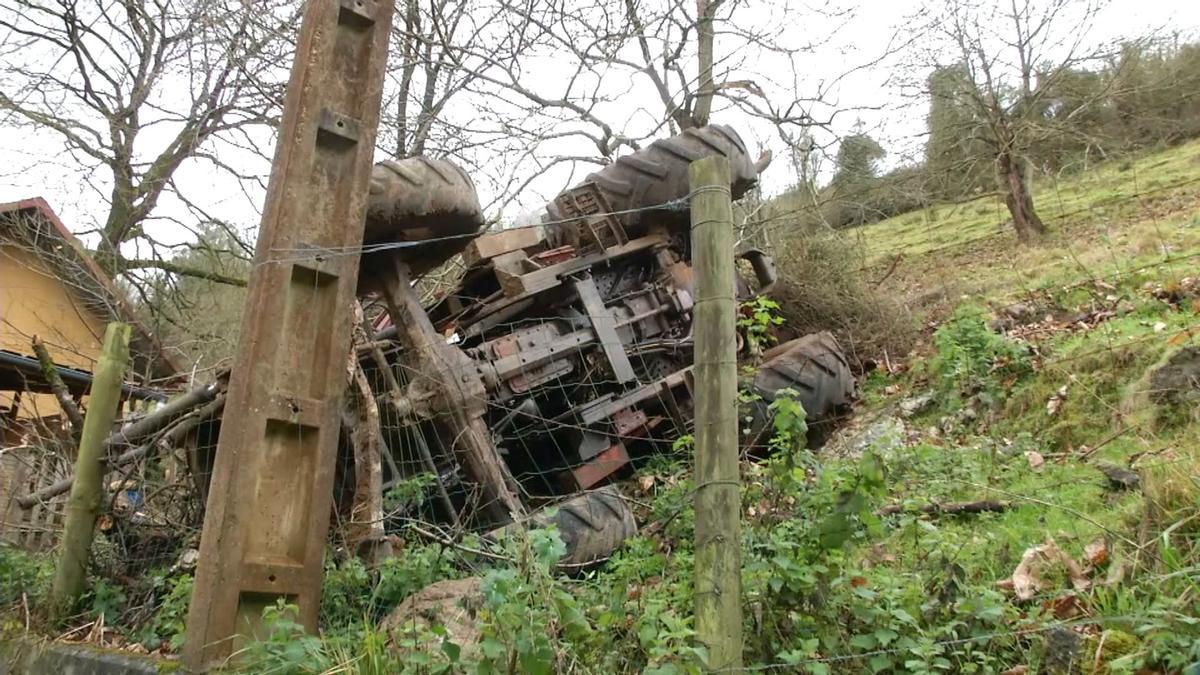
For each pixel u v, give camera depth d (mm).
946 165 16766
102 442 5449
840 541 3410
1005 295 10227
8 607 5312
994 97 15438
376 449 5660
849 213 17844
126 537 5879
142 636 4809
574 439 7488
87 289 11984
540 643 3086
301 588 4246
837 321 10656
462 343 7930
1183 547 3701
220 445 4184
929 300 11859
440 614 4055
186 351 12594
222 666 3889
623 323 8125
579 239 8391
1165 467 4266
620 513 5922
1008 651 3434
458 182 6570
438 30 11703
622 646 3404
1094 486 5055
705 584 3041
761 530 3664
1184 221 11555
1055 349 7508
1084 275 9508
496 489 6316
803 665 3117
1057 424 6324
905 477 5590
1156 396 5734
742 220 12680
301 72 4621
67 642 4758
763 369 7688
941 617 3525
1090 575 3816
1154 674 3014
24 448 6836
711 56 13297
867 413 8406
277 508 4305
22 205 12930
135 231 14008
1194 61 18203
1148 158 17578
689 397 7973
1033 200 17125
